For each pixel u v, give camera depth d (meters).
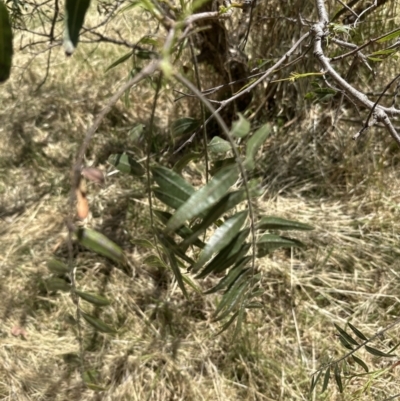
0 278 2.08
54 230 2.27
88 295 0.78
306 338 1.87
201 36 2.29
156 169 0.66
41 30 3.39
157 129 2.67
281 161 2.48
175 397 1.75
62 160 2.61
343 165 2.37
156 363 1.83
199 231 0.59
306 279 2.03
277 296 1.99
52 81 3.08
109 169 2.53
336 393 1.66
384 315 1.90
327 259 2.08
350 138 2.41
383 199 2.27
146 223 2.24
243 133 0.55
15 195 2.46
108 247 0.70
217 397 1.72
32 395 1.76
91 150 2.64
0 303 2.01
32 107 2.89
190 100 2.63
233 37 2.36
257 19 2.33
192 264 0.74
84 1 0.48
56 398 1.75
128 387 1.76
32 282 2.07
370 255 2.09
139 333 1.92
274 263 2.06
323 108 2.52
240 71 2.40
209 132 2.62
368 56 1.26
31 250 2.18
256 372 1.76
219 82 2.50
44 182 2.51
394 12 2.23
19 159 2.62
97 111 2.86
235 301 0.75
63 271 0.76
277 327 1.91
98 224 2.29
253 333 1.85
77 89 3.02
